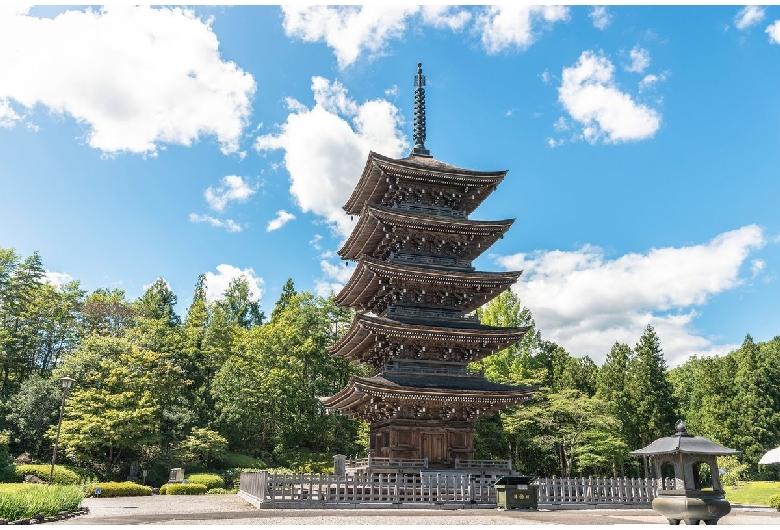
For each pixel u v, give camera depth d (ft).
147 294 354.95
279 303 341.82
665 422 258.78
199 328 299.17
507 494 102.99
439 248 144.15
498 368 241.35
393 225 136.77
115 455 208.95
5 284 263.08
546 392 242.78
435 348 134.31
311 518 82.23
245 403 237.86
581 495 115.44
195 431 220.23
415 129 166.40
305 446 264.52
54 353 289.33
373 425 141.18
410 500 107.86
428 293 138.82
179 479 186.91
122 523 73.15
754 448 244.83
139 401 200.03
